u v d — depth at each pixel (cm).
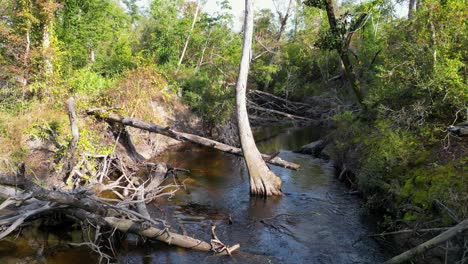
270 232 844
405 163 905
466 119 867
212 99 2119
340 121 1526
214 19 2844
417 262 648
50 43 1472
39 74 1376
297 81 3141
